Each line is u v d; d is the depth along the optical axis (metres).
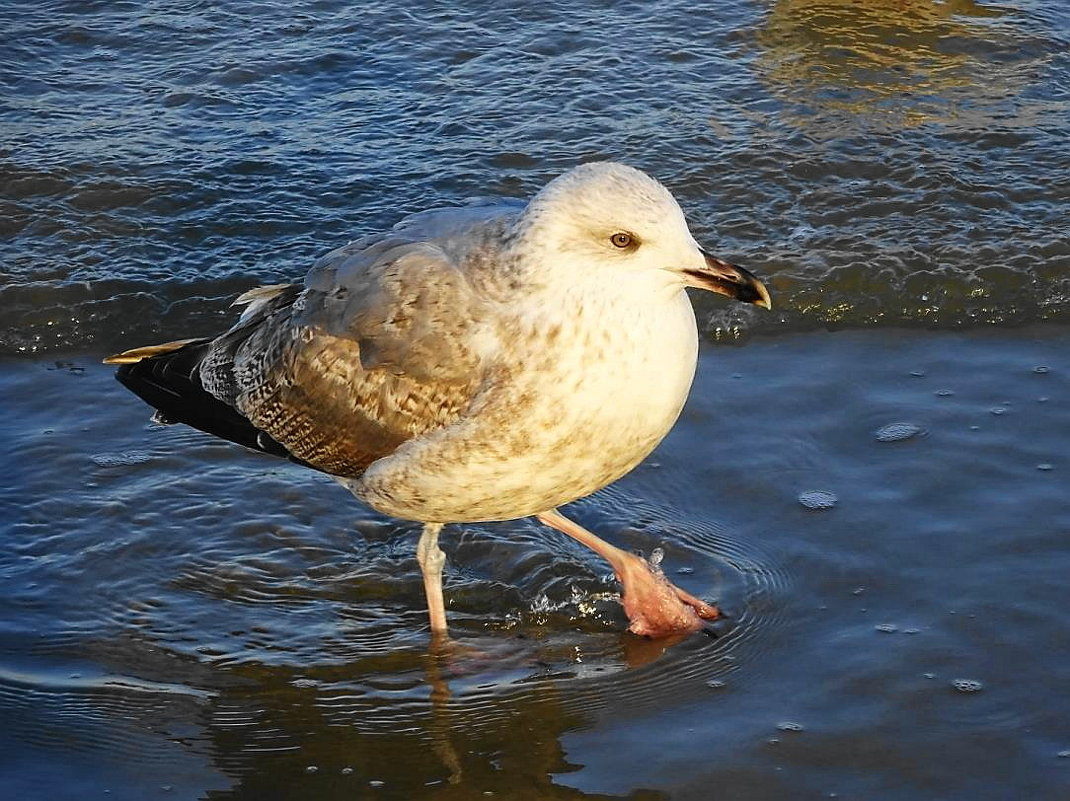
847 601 11.12
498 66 18.27
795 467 12.45
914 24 18.94
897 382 13.46
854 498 12.09
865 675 10.43
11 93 17.61
